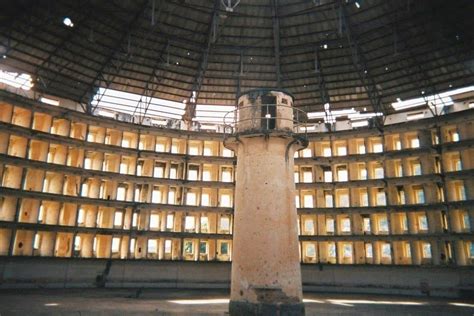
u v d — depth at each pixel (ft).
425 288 123.75
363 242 138.72
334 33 126.93
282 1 120.98
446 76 128.98
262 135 61.72
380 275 131.85
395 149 143.33
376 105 143.02
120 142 144.25
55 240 124.98
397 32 121.19
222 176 153.99
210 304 87.10
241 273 58.29
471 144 124.98
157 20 122.21
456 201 124.26
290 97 68.49
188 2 118.93
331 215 145.28
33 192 121.80
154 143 149.18
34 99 128.36
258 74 142.72
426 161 134.72
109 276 130.00
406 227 136.26
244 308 56.39
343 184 143.33
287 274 57.41
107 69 133.28
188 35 128.67
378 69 133.69
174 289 131.44
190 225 147.43
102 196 140.05
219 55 135.64
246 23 126.82
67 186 134.72
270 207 59.41
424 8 112.78
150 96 145.48
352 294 127.24
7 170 123.85
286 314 55.42
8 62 120.98
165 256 142.00
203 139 151.43
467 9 108.68
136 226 141.59
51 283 120.47
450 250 126.21
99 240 136.77
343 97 145.79
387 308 86.17
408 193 135.95
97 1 112.78
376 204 142.20
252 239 58.59
